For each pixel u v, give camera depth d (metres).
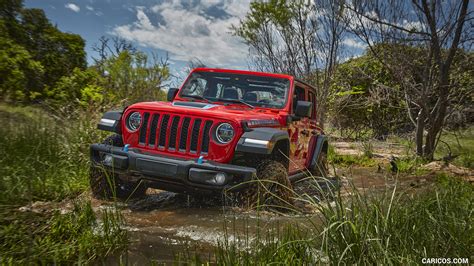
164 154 4.70
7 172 4.90
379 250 2.92
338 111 15.07
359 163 9.52
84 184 5.40
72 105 8.33
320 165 7.02
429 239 3.22
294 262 2.95
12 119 7.00
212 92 5.95
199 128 4.61
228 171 4.36
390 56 9.20
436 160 9.27
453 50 8.72
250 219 4.29
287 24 11.66
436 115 9.27
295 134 5.93
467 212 3.95
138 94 10.10
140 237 3.67
